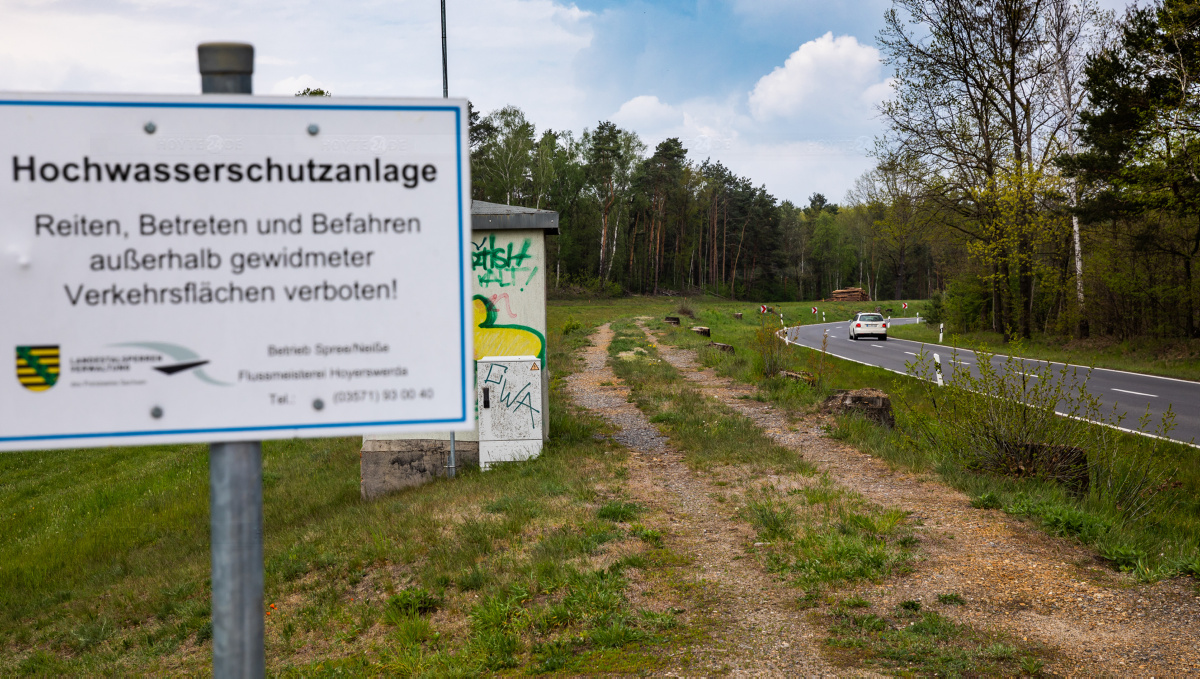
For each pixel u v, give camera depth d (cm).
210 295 197
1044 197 3189
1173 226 2700
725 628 468
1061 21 3173
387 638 499
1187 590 497
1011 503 696
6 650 657
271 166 199
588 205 8981
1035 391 844
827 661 419
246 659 184
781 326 2006
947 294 4938
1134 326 3005
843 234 12619
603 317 5628
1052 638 438
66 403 191
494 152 7244
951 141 3409
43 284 191
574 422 1203
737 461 934
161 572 799
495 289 1092
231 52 196
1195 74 2283
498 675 423
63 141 191
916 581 530
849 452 986
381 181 203
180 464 1558
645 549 620
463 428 206
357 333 202
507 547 633
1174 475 891
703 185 11144
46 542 1109
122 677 527
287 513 970
